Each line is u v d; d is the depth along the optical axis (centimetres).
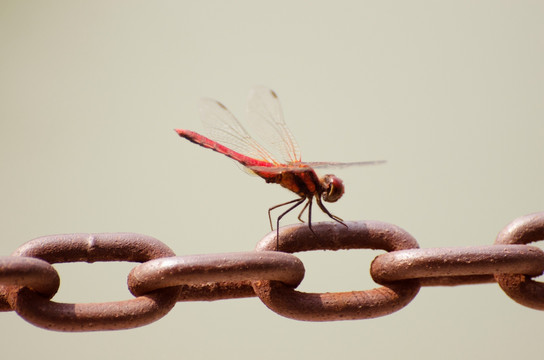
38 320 62
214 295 63
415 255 63
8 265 62
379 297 63
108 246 63
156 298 63
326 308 63
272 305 63
